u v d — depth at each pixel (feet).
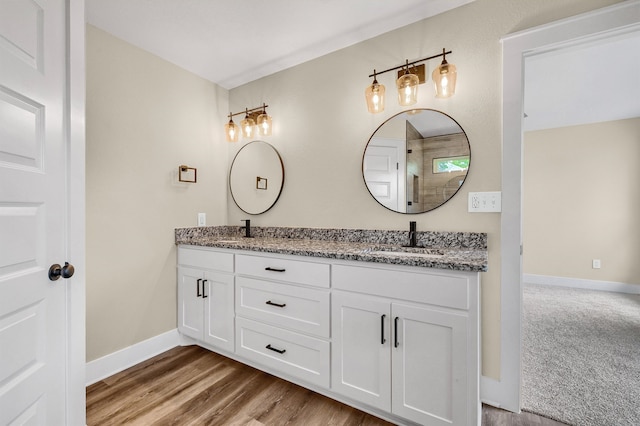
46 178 3.41
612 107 11.09
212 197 8.57
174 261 7.57
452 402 4.07
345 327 4.96
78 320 3.89
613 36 4.47
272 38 6.59
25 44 3.11
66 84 3.74
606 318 9.45
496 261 5.24
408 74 5.63
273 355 5.82
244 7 5.60
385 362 4.58
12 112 2.96
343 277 4.96
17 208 3.04
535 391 5.60
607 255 12.62
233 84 8.75
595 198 12.83
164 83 7.34
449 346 4.10
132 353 6.63
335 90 7.06
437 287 4.17
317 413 4.98
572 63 7.98
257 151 8.40
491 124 5.29
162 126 7.29
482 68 5.37
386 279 4.56
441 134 5.75
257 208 8.38
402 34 6.16
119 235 6.44
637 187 12.12
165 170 7.36
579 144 13.09
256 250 5.99
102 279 6.16
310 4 5.54
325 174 7.22
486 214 5.34
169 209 7.45
